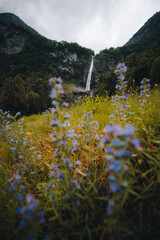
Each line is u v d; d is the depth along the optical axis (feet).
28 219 2.51
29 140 9.18
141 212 3.54
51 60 414.21
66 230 3.63
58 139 4.09
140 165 4.62
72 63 431.43
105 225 3.46
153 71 75.77
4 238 3.58
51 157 7.19
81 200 4.36
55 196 4.01
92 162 5.78
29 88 211.20
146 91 7.82
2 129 7.73
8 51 411.34
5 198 4.78
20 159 7.23
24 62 362.33
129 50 432.66
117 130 2.53
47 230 3.84
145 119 6.04
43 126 12.47
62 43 455.22
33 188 5.49
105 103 14.10
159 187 3.52
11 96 86.38
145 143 4.77
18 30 446.19
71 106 16.70
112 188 2.43
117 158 2.50
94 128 7.20
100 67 403.95
